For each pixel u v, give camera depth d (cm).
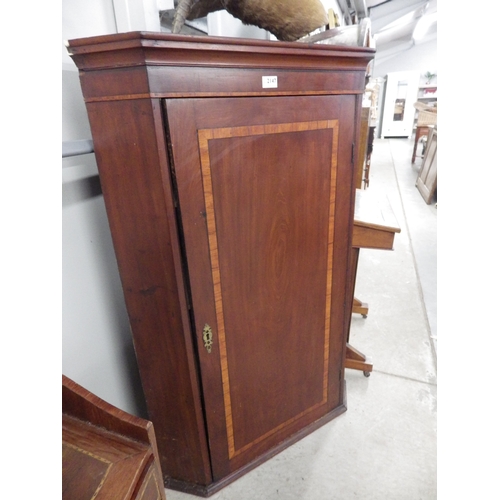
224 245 88
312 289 112
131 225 82
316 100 90
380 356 177
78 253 93
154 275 86
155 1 105
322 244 108
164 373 98
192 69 70
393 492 115
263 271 98
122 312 114
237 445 115
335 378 136
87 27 92
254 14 107
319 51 83
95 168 98
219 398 104
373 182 493
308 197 99
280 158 89
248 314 100
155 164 73
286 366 117
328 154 98
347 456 127
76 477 55
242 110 79
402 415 143
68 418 65
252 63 76
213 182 81
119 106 71
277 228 96
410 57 1014
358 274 259
